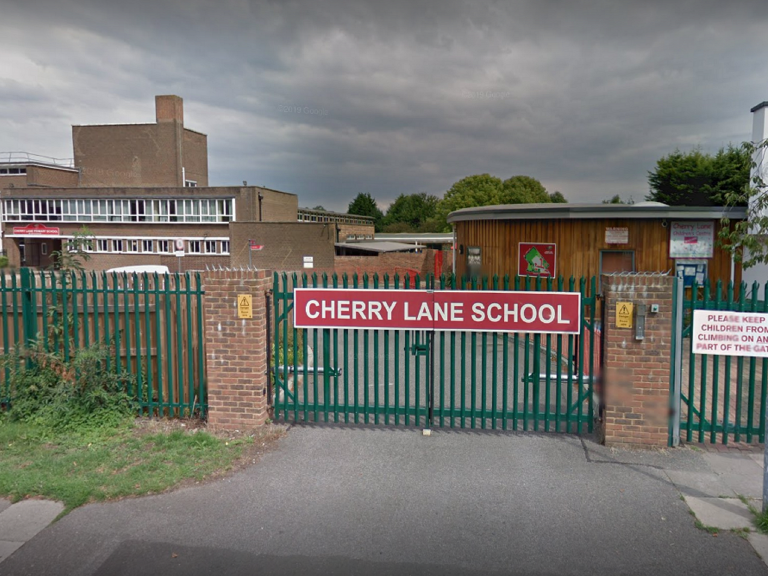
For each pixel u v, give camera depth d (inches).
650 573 158.6
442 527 181.3
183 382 274.5
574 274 581.0
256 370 258.4
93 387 264.1
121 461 226.2
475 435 255.9
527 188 2496.3
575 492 203.6
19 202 1862.7
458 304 255.0
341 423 269.9
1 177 1964.8
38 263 1939.0
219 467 222.2
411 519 186.1
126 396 271.4
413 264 1622.8
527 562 163.5
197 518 186.5
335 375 267.7
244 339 257.8
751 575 157.6
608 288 240.1
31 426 256.1
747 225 443.8
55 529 179.6
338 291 261.1
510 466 224.7
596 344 343.0
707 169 1373.0
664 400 239.6
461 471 220.2
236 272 256.2
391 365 409.1
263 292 262.7
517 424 269.9
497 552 168.2
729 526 181.3
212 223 1771.7
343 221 2544.3
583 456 233.8
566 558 165.3
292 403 284.5
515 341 254.4
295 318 265.3
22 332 282.0
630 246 562.3
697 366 401.4
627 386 241.1
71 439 246.7
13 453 234.5
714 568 160.7
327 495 201.8
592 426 256.5
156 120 2005.4
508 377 372.2
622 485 208.7
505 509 192.2
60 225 1845.5
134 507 193.3
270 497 200.2
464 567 161.2
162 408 274.1
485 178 2544.3
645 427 241.3
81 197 1828.2
